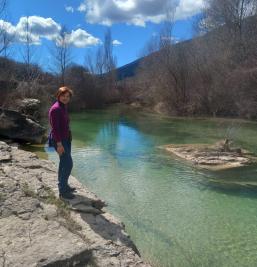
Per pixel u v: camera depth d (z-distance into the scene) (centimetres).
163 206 900
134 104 4941
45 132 1739
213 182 1115
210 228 771
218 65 3384
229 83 3141
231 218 832
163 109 3775
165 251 662
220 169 1270
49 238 502
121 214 837
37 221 550
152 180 1126
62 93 618
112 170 1236
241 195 995
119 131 2289
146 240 704
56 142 622
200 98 3406
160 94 3866
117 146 1705
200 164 1335
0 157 864
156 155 1495
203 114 3369
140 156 1469
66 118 632
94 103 4684
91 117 3375
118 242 547
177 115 3497
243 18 3625
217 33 3747
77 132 2212
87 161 1361
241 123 2684
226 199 962
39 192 667
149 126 2586
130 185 1070
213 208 893
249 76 2952
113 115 3606
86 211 628
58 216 584
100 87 4869
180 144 1753
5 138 1608
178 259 634
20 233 511
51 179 771
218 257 645
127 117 3362
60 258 455
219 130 2303
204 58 3634
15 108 2217
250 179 1150
